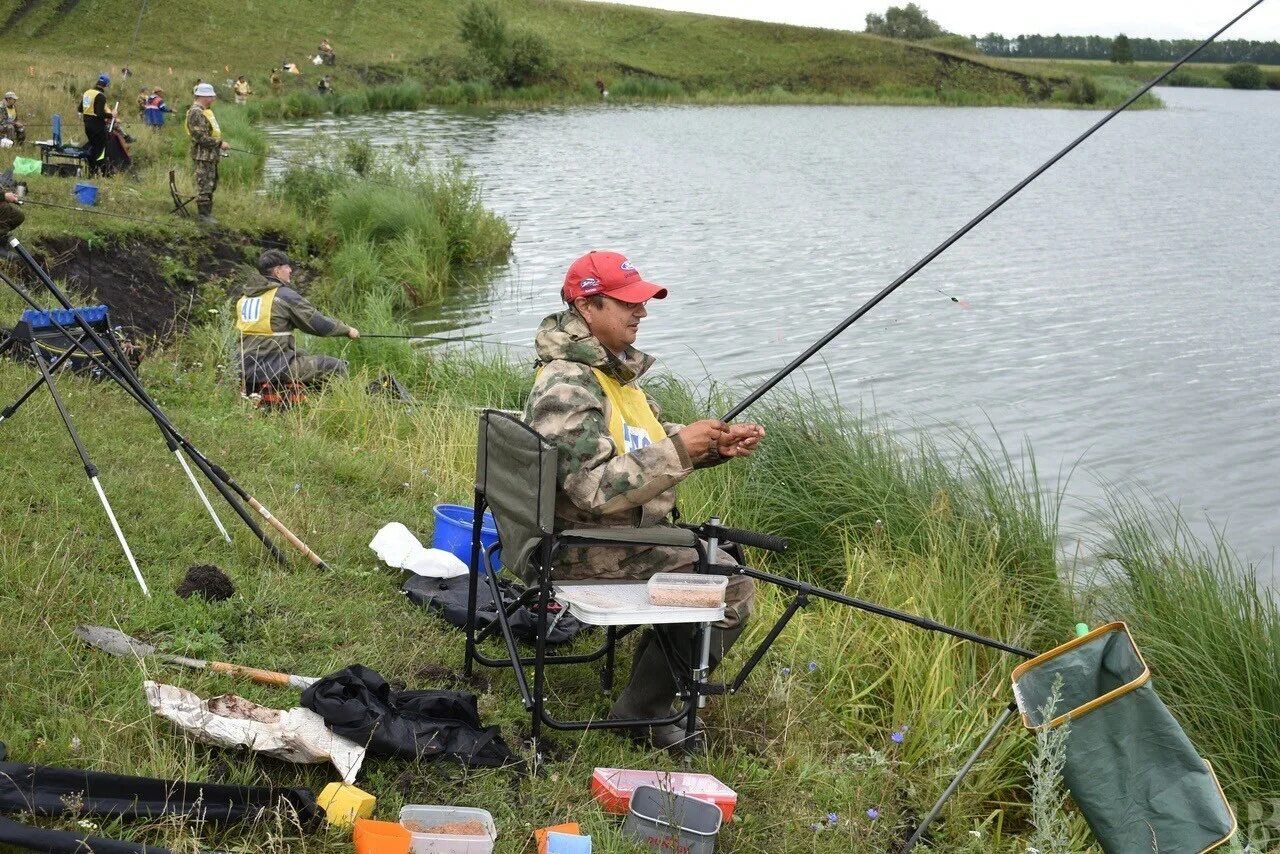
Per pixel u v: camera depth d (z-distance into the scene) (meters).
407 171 20.17
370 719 3.61
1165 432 10.78
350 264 15.25
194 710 3.58
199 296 12.80
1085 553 7.01
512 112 54.00
